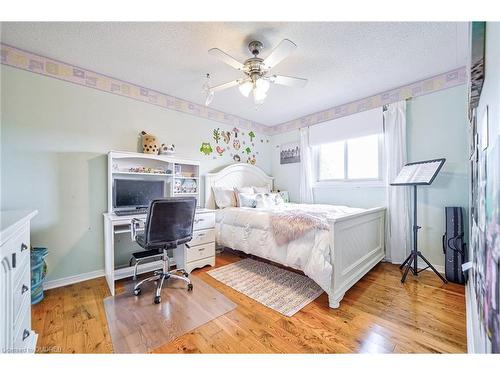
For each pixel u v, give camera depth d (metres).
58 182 2.22
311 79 2.58
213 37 1.85
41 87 2.13
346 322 1.61
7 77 1.98
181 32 1.79
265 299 1.94
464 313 1.70
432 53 2.08
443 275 2.42
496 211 0.61
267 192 3.87
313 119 3.81
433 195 2.56
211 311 1.76
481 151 0.88
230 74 2.47
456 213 2.27
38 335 1.46
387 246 2.86
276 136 4.46
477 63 0.81
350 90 2.88
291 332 1.50
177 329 1.54
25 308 1.18
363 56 2.12
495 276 0.63
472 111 1.24
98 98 2.46
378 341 1.41
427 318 1.64
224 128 3.74
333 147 3.61
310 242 1.97
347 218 1.96
